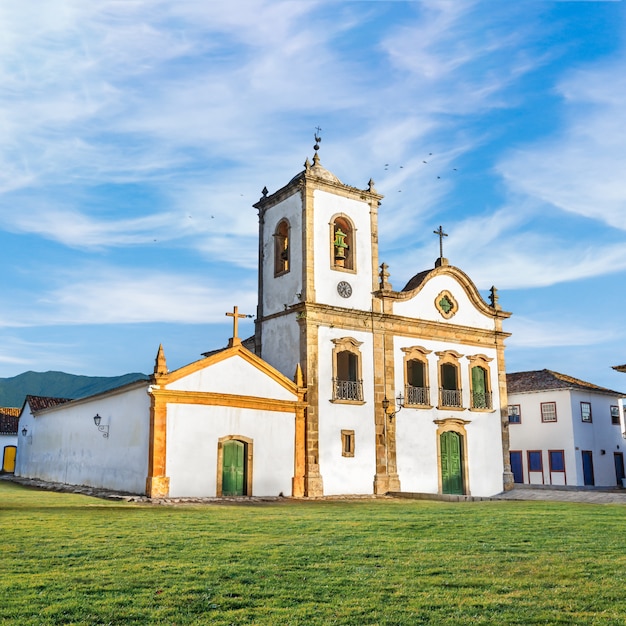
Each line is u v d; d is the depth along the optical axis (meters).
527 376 41.56
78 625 6.33
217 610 6.83
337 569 8.81
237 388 22.62
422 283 28.67
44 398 37.38
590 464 38.09
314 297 25.77
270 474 23.08
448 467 28.17
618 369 29.78
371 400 26.33
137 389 22.25
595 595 7.46
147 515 15.01
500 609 6.87
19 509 15.80
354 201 27.78
